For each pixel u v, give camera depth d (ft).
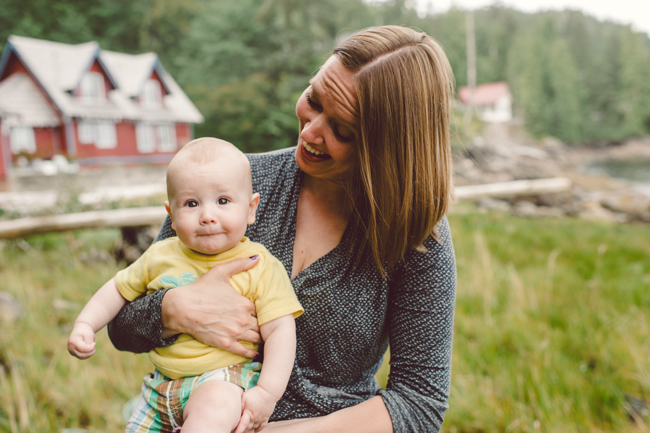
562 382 10.02
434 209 3.77
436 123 3.68
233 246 4.14
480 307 14.53
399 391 4.08
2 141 56.54
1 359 11.51
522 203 37.11
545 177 73.97
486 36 214.48
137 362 11.37
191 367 3.91
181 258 4.25
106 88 74.38
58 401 9.81
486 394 9.75
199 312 3.83
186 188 3.97
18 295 15.03
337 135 3.80
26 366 10.82
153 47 120.37
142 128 78.84
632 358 10.94
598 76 197.16
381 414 3.94
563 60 176.76
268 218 4.35
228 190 3.98
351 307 4.07
